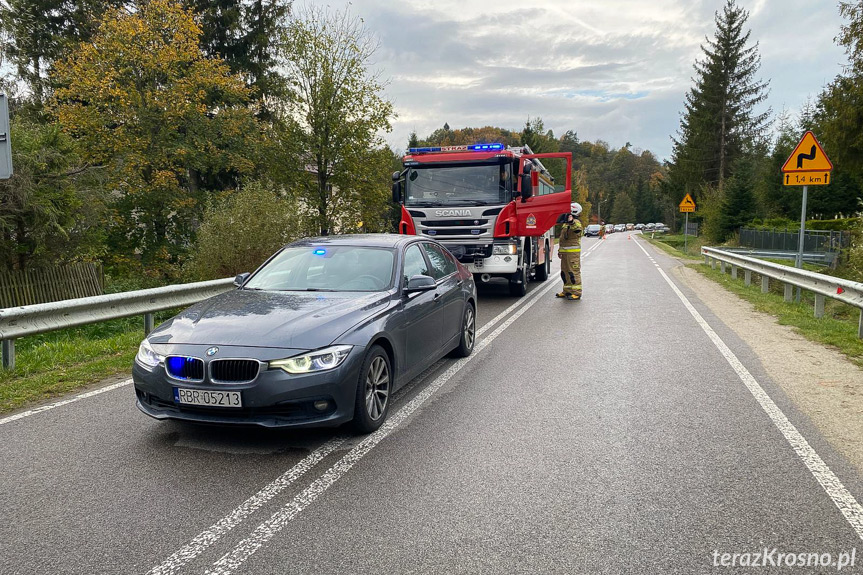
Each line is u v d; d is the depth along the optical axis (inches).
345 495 146.2
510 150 514.0
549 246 687.1
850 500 141.9
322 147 854.5
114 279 793.6
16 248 549.6
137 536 127.3
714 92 2153.1
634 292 563.8
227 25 1148.5
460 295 285.9
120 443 182.1
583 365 278.1
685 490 147.6
